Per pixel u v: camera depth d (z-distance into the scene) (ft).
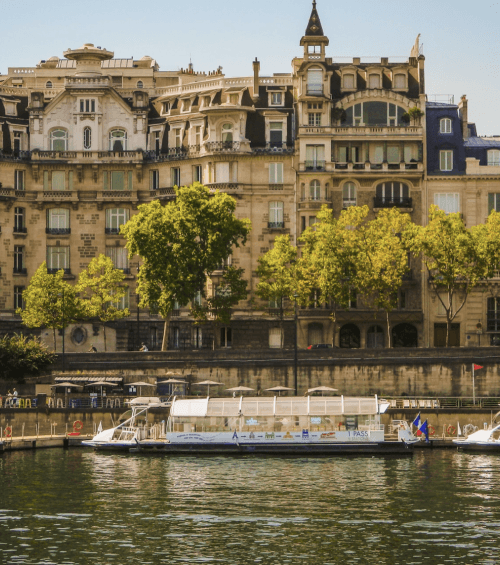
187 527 196.95
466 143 411.75
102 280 396.78
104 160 419.95
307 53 406.82
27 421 321.32
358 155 406.82
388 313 388.37
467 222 405.18
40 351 350.84
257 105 414.41
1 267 412.16
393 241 363.56
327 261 359.25
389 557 177.58
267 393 344.90
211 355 348.79
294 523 200.44
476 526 197.77
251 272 408.26
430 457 285.43
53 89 431.43
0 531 193.88
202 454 294.66
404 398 329.93
